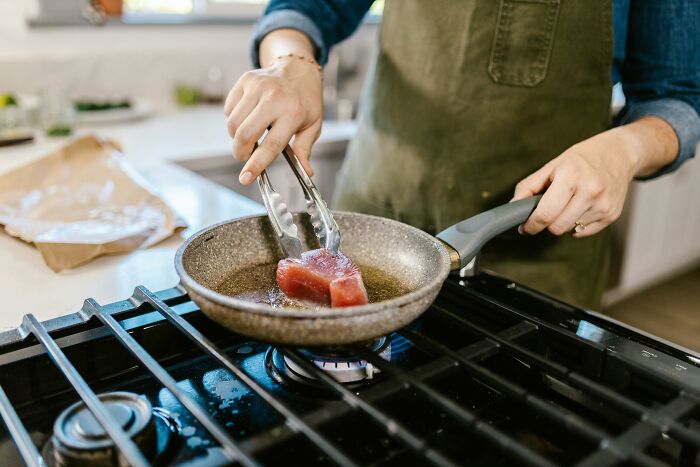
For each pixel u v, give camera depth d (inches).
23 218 35.3
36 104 68.9
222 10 90.5
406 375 19.2
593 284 42.6
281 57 31.7
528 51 36.4
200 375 22.5
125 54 79.5
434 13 38.2
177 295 26.0
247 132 26.9
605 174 28.3
